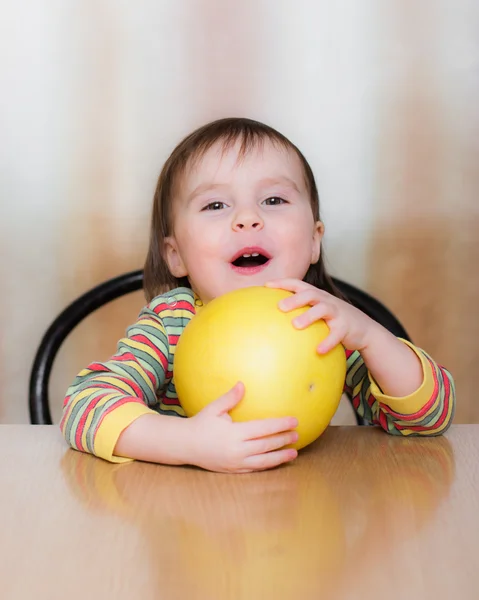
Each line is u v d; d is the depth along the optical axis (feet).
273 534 2.05
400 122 9.16
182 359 3.11
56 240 9.05
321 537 2.02
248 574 1.77
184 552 1.91
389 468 2.82
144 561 1.86
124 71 9.02
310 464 2.91
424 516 2.21
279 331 3.00
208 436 2.81
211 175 4.17
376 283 9.29
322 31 9.09
